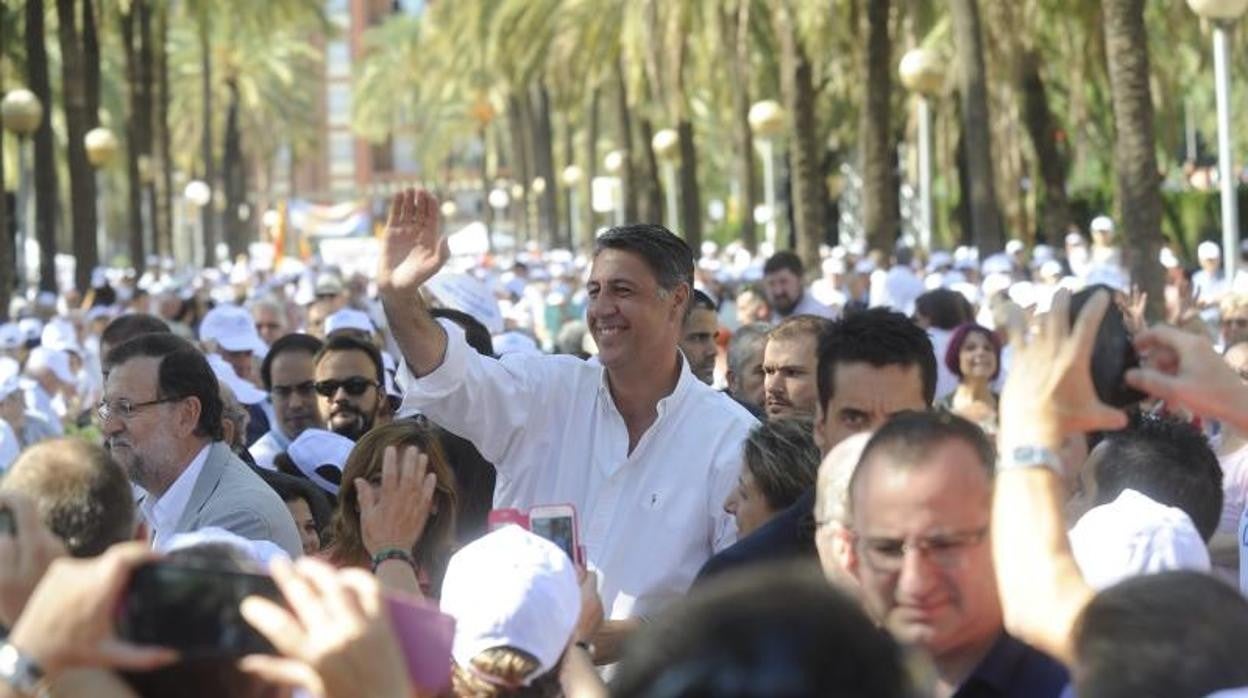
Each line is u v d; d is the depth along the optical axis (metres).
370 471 14.29
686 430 15.12
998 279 47.62
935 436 8.87
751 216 96.94
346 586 6.82
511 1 109.81
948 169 98.69
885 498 8.80
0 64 96.38
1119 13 45.84
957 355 24.70
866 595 8.95
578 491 15.16
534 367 15.19
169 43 184.50
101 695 7.17
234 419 19.95
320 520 18.72
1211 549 17.09
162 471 16.22
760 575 5.85
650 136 118.50
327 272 69.50
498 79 140.88
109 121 163.50
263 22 132.50
